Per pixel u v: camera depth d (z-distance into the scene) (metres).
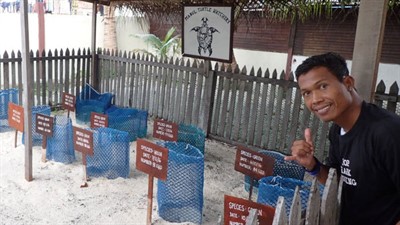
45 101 6.80
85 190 3.83
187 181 3.31
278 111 5.18
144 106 6.86
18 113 4.70
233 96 5.60
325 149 4.85
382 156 1.44
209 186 4.19
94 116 4.70
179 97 6.29
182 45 5.99
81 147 3.85
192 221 3.35
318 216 1.74
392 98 4.23
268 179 3.18
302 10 6.48
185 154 3.57
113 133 4.20
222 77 5.68
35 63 6.55
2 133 5.46
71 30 12.34
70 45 12.40
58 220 3.24
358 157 1.54
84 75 7.30
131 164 4.62
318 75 1.50
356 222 1.69
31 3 11.95
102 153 4.11
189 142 4.53
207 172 4.59
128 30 13.25
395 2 6.23
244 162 3.30
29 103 3.80
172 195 3.35
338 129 1.73
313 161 1.83
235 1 5.73
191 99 6.11
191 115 6.16
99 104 6.25
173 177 3.32
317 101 1.51
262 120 5.35
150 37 11.88
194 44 5.80
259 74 5.29
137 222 3.29
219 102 5.79
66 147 4.44
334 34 8.95
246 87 5.44
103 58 7.31
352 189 1.64
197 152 3.66
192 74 6.03
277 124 5.21
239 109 5.55
